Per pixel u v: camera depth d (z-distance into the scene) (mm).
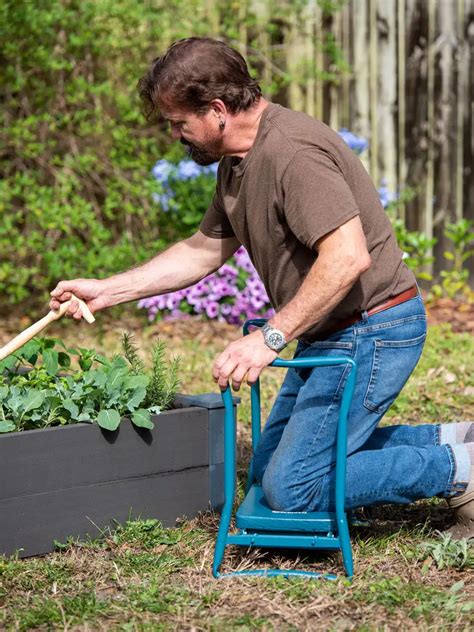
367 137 9000
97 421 3479
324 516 3266
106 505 3531
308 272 3221
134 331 7504
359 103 8953
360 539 3539
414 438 3672
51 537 3416
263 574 3209
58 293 3658
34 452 3344
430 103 8945
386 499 3332
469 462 3340
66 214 7766
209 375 6012
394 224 8391
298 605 2992
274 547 3449
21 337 3592
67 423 3615
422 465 3314
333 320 3273
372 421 3344
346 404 3107
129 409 3574
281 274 3287
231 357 3047
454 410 5336
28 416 3525
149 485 3629
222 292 7555
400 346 3299
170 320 7648
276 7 8672
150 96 3254
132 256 7836
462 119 8984
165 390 3869
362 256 3010
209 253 3783
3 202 7629
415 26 8859
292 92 8945
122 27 8242
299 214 3039
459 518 3453
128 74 8328
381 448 3664
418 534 3559
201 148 3281
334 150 3141
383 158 9008
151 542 3492
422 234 8453
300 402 3328
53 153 8359
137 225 8516
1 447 3268
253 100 3195
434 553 3291
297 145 3074
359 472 3289
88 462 3469
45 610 2932
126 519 3586
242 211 3318
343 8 8852
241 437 4879
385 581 3113
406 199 8906
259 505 3410
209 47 3154
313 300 3016
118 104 8180
